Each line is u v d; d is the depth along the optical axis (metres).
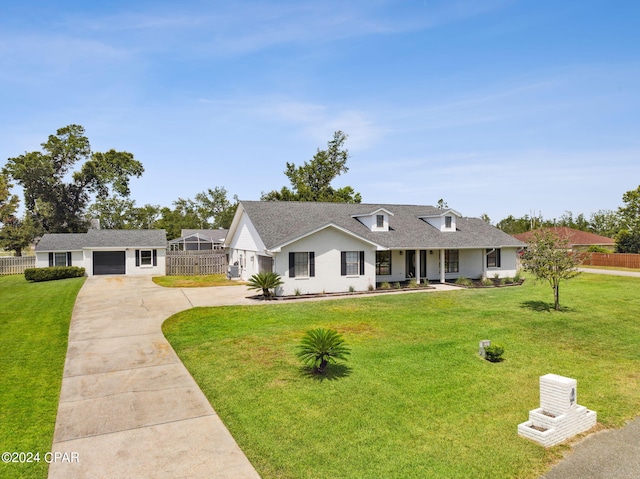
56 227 49.47
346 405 8.00
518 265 30.41
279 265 20.34
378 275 24.61
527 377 9.73
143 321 14.77
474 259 27.36
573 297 20.25
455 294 20.92
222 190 84.44
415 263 25.66
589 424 7.48
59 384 8.94
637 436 7.19
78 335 12.90
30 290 23.03
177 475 5.68
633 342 12.78
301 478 5.69
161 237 34.53
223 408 7.80
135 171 54.00
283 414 7.59
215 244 46.00
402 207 30.70
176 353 11.15
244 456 6.19
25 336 12.74
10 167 47.00
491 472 5.97
